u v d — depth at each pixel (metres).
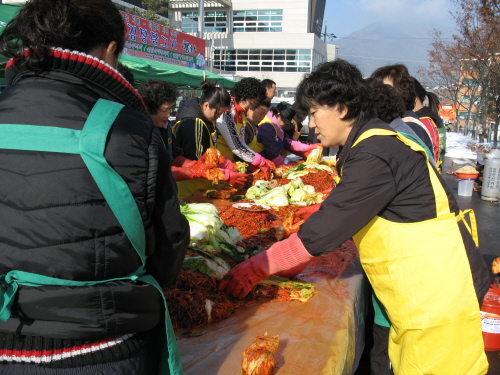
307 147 6.53
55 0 1.00
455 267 1.63
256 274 1.86
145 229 1.06
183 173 3.50
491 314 3.22
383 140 1.64
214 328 1.69
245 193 4.07
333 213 1.64
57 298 0.93
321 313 1.83
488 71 16.91
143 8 31.55
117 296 0.98
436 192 1.66
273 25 42.41
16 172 0.94
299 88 1.81
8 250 0.94
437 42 23.16
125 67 2.41
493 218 7.53
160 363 1.17
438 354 1.68
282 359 1.48
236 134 4.54
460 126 32.06
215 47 43.00
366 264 1.82
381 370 2.40
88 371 0.98
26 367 0.96
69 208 0.93
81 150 0.94
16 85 1.05
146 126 1.08
